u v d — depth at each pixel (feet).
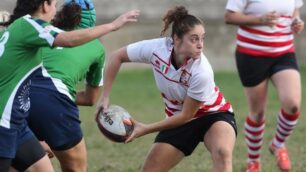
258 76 103.86
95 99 88.33
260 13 103.60
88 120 164.76
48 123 79.10
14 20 72.84
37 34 67.77
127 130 77.66
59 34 67.87
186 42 74.64
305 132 143.74
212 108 80.38
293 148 126.52
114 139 78.02
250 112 104.27
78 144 81.05
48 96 78.95
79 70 81.41
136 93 220.84
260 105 103.65
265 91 104.27
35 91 78.79
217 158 76.89
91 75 86.28
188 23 74.54
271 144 105.29
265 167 110.22
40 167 73.51
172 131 81.25
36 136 80.23
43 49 80.18
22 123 71.05
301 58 293.02
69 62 80.69
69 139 80.12
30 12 72.49
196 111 78.38
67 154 80.89
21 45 68.13
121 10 296.51
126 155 121.19
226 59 296.92
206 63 77.05
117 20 69.51
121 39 292.40
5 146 68.64
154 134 142.82
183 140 80.74
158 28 295.89
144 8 296.51
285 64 103.09
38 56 70.18
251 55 104.01
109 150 126.00
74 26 82.64
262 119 103.81
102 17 294.46
